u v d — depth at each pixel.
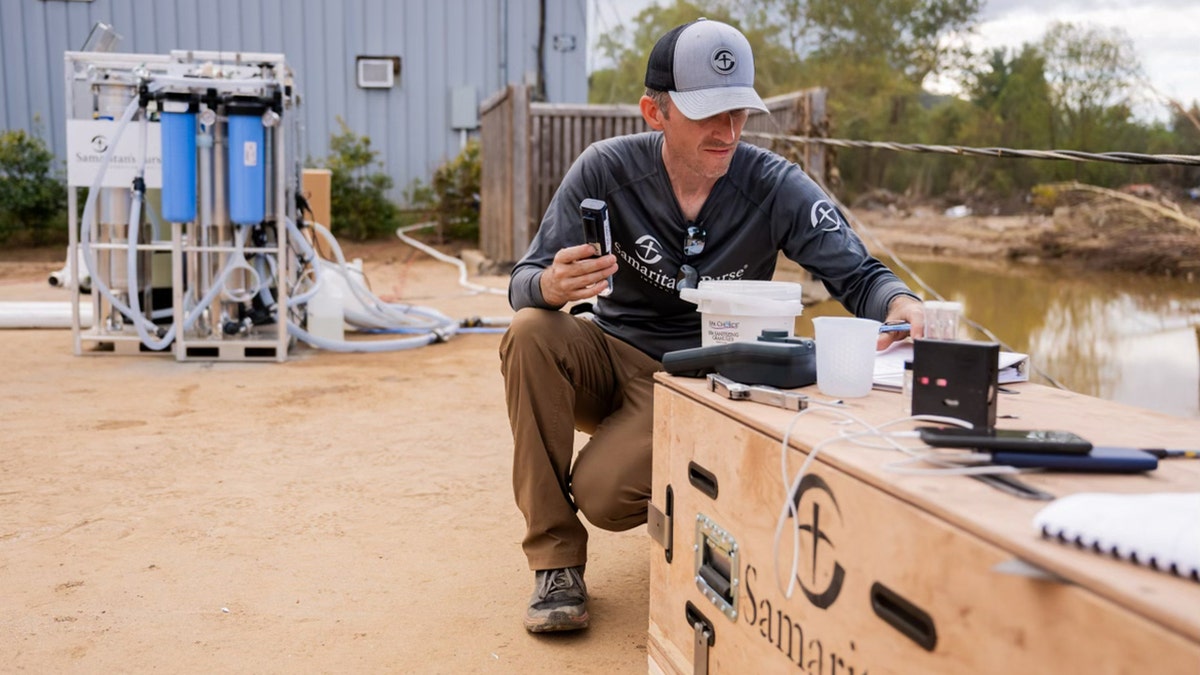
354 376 4.57
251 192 4.54
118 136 4.48
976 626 0.90
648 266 2.06
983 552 0.89
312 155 11.84
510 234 8.78
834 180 6.66
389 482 2.94
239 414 3.77
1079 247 8.76
